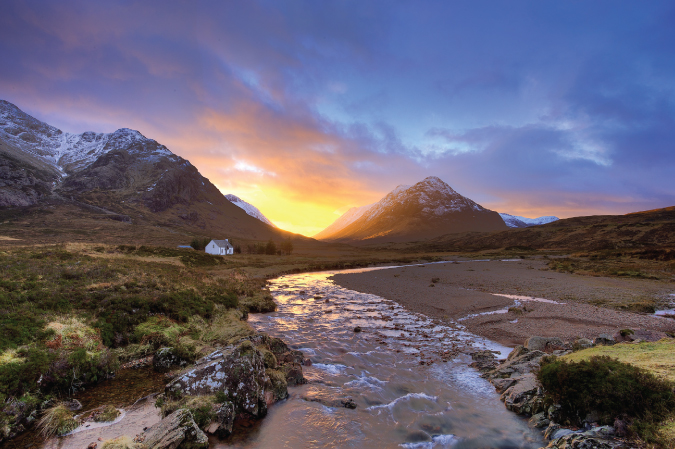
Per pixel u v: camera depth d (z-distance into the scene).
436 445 9.49
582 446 7.63
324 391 12.94
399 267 78.88
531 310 26.58
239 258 85.12
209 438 9.39
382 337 20.53
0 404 9.17
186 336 17.41
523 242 176.12
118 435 9.02
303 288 42.94
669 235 125.25
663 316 24.20
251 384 10.98
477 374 14.84
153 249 56.16
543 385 10.61
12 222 138.25
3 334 12.11
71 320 14.97
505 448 9.30
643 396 8.29
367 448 9.33
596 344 15.41
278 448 9.19
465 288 40.75
